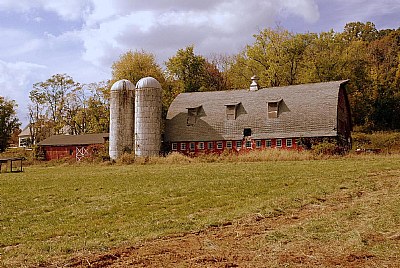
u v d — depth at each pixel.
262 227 12.33
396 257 8.91
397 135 62.88
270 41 74.31
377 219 12.17
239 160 41.56
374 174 22.92
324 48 73.56
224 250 9.98
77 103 96.88
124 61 77.62
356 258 8.96
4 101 99.88
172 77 81.06
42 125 97.94
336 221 12.27
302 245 10.08
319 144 44.81
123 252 10.25
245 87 77.31
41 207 17.84
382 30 110.25
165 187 21.97
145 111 54.47
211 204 16.61
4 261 10.03
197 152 54.66
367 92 75.25
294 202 15.88
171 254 9.84
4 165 53.78
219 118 55.16
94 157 53.78
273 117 52.19
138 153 54.31
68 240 11.90
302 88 54.56
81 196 20.38
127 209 16.41
